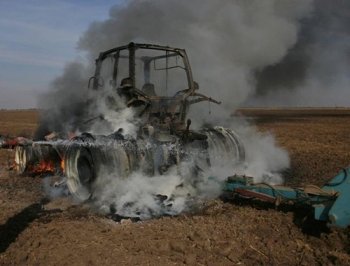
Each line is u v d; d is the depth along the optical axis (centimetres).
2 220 565
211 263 407
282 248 448
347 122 3525
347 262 405
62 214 595
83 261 410
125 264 402
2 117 5138
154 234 489
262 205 607
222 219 549
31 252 444
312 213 522
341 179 490
